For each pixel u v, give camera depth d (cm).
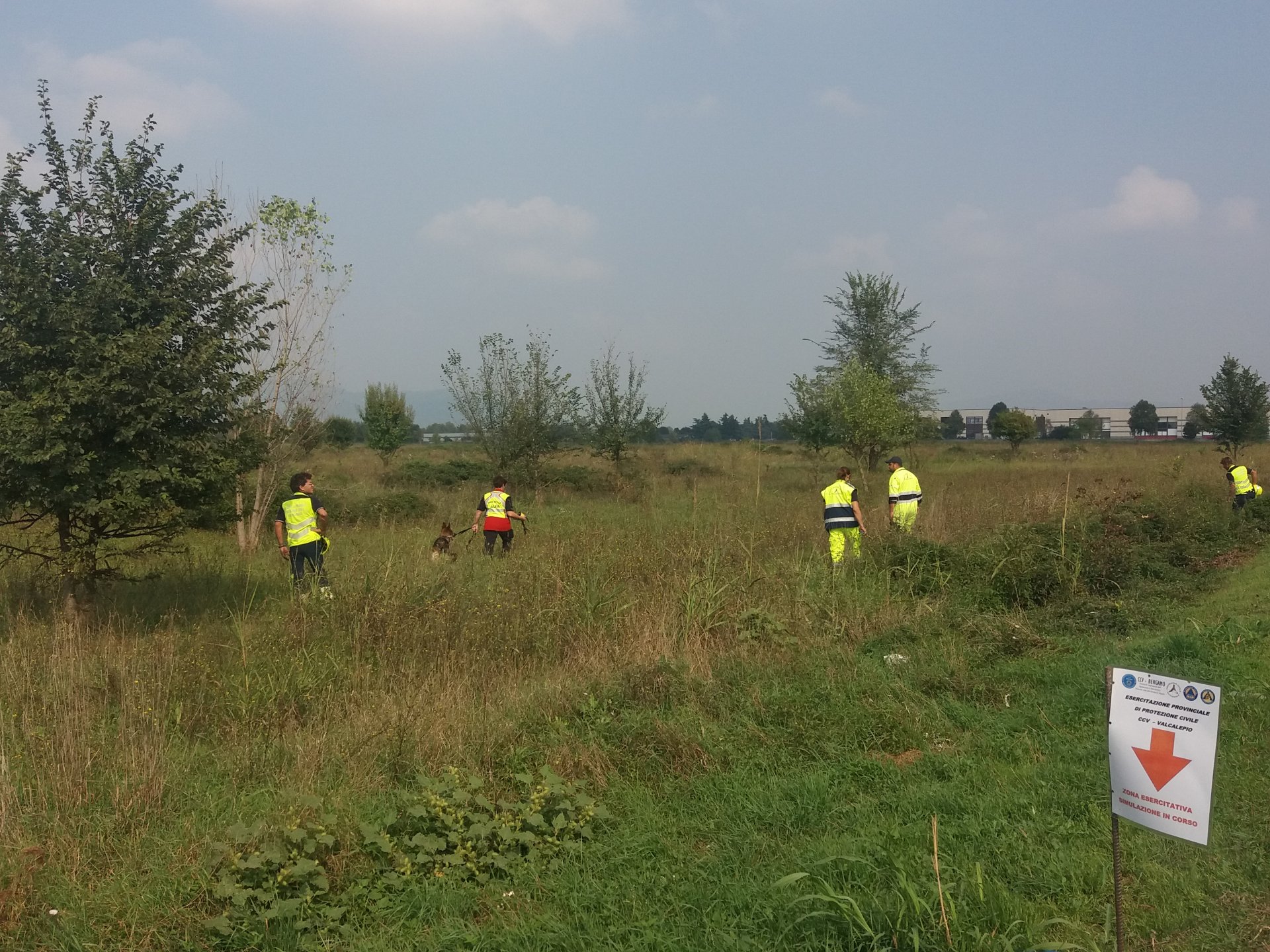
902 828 473
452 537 1381
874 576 1112
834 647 823
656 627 828
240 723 622
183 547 1009
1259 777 520
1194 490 1803
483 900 427
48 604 948
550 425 2502
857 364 2886
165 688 654
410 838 472
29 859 438
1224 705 637
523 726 622
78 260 862
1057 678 742
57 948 384
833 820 498
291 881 419
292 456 1656
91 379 817
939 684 723
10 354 820
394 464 3456
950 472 3256
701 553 1072
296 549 1071
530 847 462
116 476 839
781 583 999
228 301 966
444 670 727
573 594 902
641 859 457
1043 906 392
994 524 1380
